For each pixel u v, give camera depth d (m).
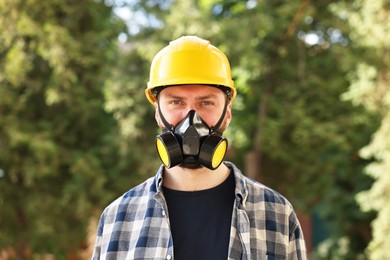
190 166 2.51
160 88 2.59
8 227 14.21
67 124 14.13
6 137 13.60
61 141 14.20
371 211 16.11
